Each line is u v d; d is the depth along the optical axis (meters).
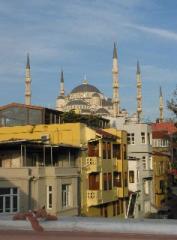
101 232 6.79
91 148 42.00
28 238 6.70
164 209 59.12
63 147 38.12
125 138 48.97
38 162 38.88
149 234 6.59
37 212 7.39
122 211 47.53
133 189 51.72
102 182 41.69
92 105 128.25
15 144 34.69
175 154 41.69
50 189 34.78
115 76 111.44
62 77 149.00
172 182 63.78
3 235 6.87
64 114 58.19
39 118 53.72
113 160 45.22
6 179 33.12
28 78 116.94
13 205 33.00
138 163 53.97
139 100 124.38
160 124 84.88
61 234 6.79
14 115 55.00
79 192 39.41
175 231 6.50
